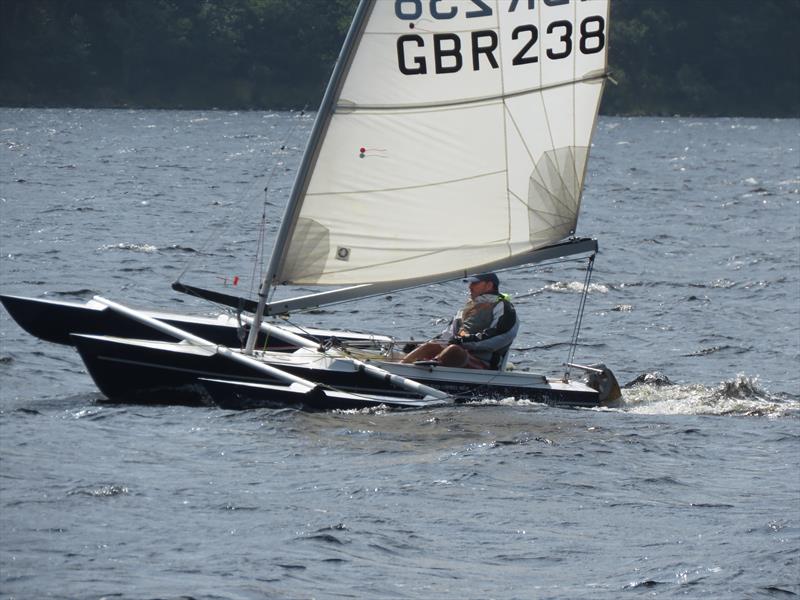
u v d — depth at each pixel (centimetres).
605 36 5219
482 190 5150
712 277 9700
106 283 8106
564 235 5278
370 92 4962
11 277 8100
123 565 3080
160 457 4119
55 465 3941
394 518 3584
